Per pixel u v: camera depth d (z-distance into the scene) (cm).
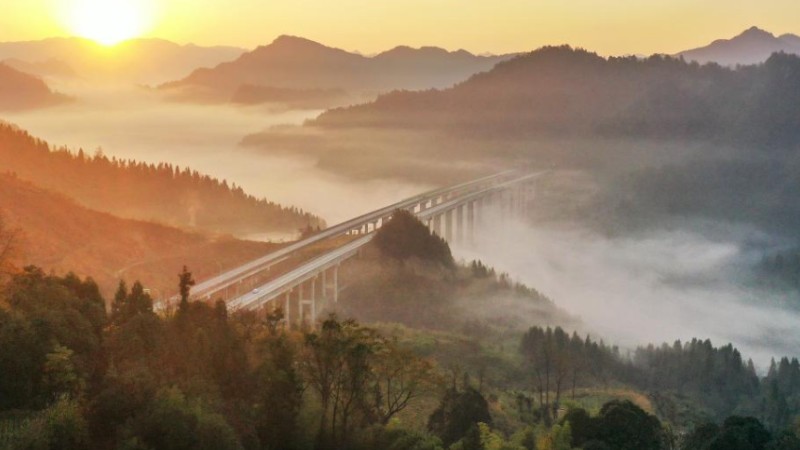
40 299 10431
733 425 12250
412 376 11825
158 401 8356
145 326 9931
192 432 8162
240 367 9856
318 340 10050
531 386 17750
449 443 11525
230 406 9231
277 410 9388
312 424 9706
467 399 11994
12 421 8069
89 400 8669
